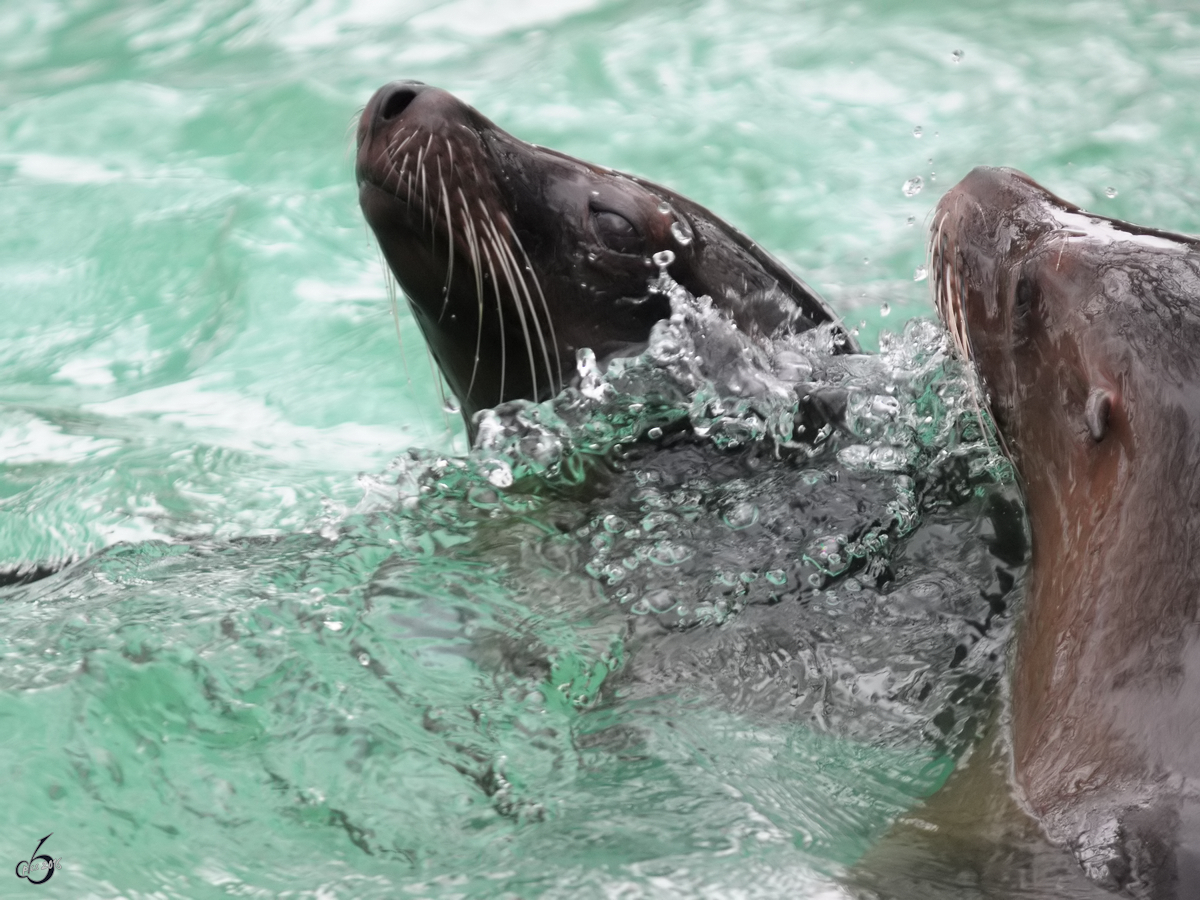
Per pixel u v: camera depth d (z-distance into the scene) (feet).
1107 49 127.44
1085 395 39.81
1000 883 32.55
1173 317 38.73
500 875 35.88
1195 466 35.58
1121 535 36.45
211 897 35.63
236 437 77.87
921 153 114.21
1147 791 32.32
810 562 49.90
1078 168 108.27
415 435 78.13
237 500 67.51
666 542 51.78
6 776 39.52
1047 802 34.17
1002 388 45.19
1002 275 45.62
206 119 126.00
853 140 116.47
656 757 41.65
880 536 50.57
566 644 47.32
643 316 57.62
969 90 122.93
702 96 124.47
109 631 46.68
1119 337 39.19
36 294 100.99
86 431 78.64
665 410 56.85
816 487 53.57
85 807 38.73
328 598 48.98
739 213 106.52
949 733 41.04
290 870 36.73
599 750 42.14
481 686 45.03
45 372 90.74
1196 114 114.52
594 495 54.60
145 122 126.52
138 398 85.15
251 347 90.94
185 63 144.77
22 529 65.62
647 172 112.57
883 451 54.34
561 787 40.32
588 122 119.96
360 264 101.09
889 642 45.55
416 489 56.75
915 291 91.81
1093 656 35.47
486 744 42.37
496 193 54.44
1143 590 35.12
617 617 48.60
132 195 112.98
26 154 122.93
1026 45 129.90
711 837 37.01
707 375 57.31
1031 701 37.70
